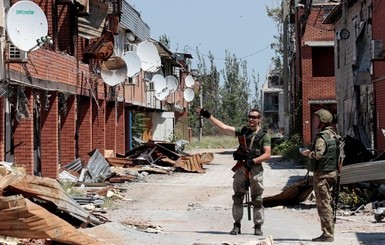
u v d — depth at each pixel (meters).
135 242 13.15
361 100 35.50
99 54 32.84
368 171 20.34
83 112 34.03
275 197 21.75
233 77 110.75
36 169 26.92
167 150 38.34
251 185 14.76
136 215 18.72
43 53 24.39
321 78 51.44
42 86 24.25
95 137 36.84
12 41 19.45
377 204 19.92
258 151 14.64
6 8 22.48
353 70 33.78
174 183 30.20
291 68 65.12
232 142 76.75
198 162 37.06
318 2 51.19
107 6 31.50
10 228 10.94
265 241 12.88
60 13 29.77
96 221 13.92
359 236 14.78
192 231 15.57
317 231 15.79
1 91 19.98
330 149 13.80
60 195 12.38
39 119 27.16
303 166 39.25
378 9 29.28
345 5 37.19
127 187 27.80
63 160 30.88
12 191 11.94
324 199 13.87
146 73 52.38
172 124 65.19
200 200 23.89
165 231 15.43
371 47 28.89
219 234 15.01
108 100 39.25
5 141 23.28
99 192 23.48
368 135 33.25
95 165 29.41
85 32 31.08
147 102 53.62
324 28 51.16
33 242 11.77
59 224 11.11
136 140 53.59
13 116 23.88
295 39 59.62
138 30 49.22
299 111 54.81
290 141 53.81
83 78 31.58
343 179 20.69
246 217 18.28
